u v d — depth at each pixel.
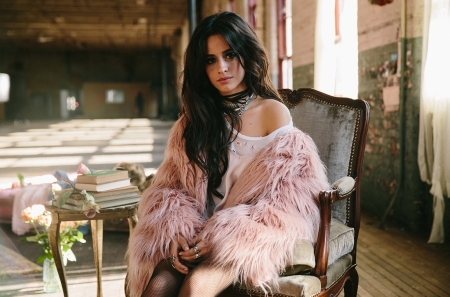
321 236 1.53
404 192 3.70
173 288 1.45
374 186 4.22
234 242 1.40
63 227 2.62
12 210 3.81
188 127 1.70
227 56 1.62
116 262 3.06
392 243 3.32
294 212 1.49
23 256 3.18
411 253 3.10
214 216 1.49
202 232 1.49
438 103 3.15
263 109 1.66
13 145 11.41
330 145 1.93
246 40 1.63
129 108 30.12
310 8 5.36
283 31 6.78
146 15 17.98
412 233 3.56
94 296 2.49
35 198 3.68
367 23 4.21
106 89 29.84
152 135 14.23
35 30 21.77
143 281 1.55
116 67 29.91
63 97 29.83
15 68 28.19
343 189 1.62
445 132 3.12
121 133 15.26
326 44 4.39
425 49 3.31
